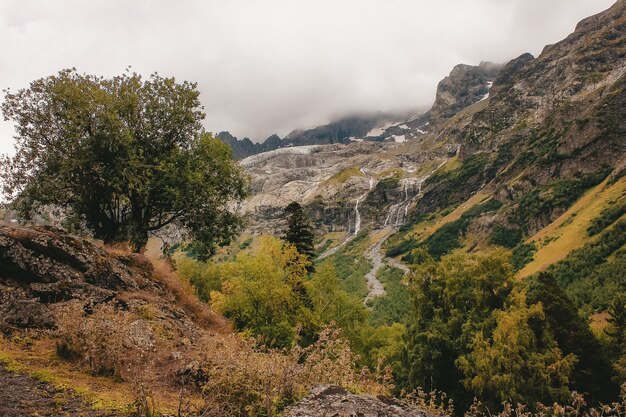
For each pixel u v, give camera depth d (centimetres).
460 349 3547
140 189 2023
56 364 775
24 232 1170
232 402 697
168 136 2378
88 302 1073
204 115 2455
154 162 2233
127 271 1442
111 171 2059
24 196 2128
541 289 4153
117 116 2123
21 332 887
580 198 19375
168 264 1897
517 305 3566
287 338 2523
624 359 3616
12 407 582
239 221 2577
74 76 2191
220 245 2536
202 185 2273
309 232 4550
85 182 2086
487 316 3791
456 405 3472
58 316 900
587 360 3653
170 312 1311
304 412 716
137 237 2058
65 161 2005
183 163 2259
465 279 4022
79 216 2178
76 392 671
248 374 736
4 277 1062
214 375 738
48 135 2159
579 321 3856
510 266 3872
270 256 3528
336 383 906
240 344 1013
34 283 1073
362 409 759
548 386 2927
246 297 2816
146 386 732
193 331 1251
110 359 799
